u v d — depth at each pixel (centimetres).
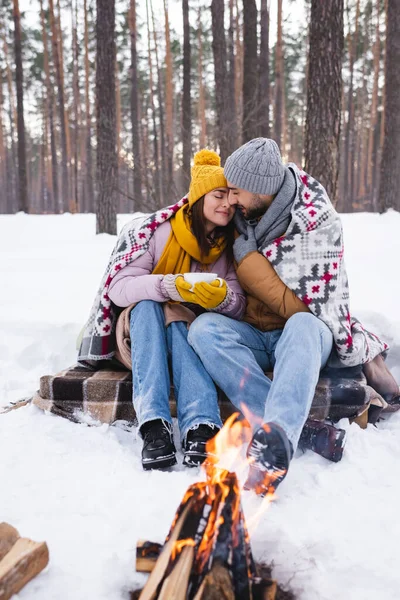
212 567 123
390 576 142
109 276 247
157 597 122
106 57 998
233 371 212
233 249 246
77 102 3064
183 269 248
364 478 194
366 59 3250
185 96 1702
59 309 437
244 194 233
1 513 169
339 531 161
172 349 228
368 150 3488
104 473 195
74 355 348
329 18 570
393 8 1275
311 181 246
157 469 197
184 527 129
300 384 187
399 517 169
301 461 205
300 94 3566
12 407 260
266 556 148
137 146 1902
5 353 347
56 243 1008
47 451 211
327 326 228
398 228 1011
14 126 3978
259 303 245
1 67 3167
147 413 204
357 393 230
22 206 1948
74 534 158
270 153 229
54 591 136
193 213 245
